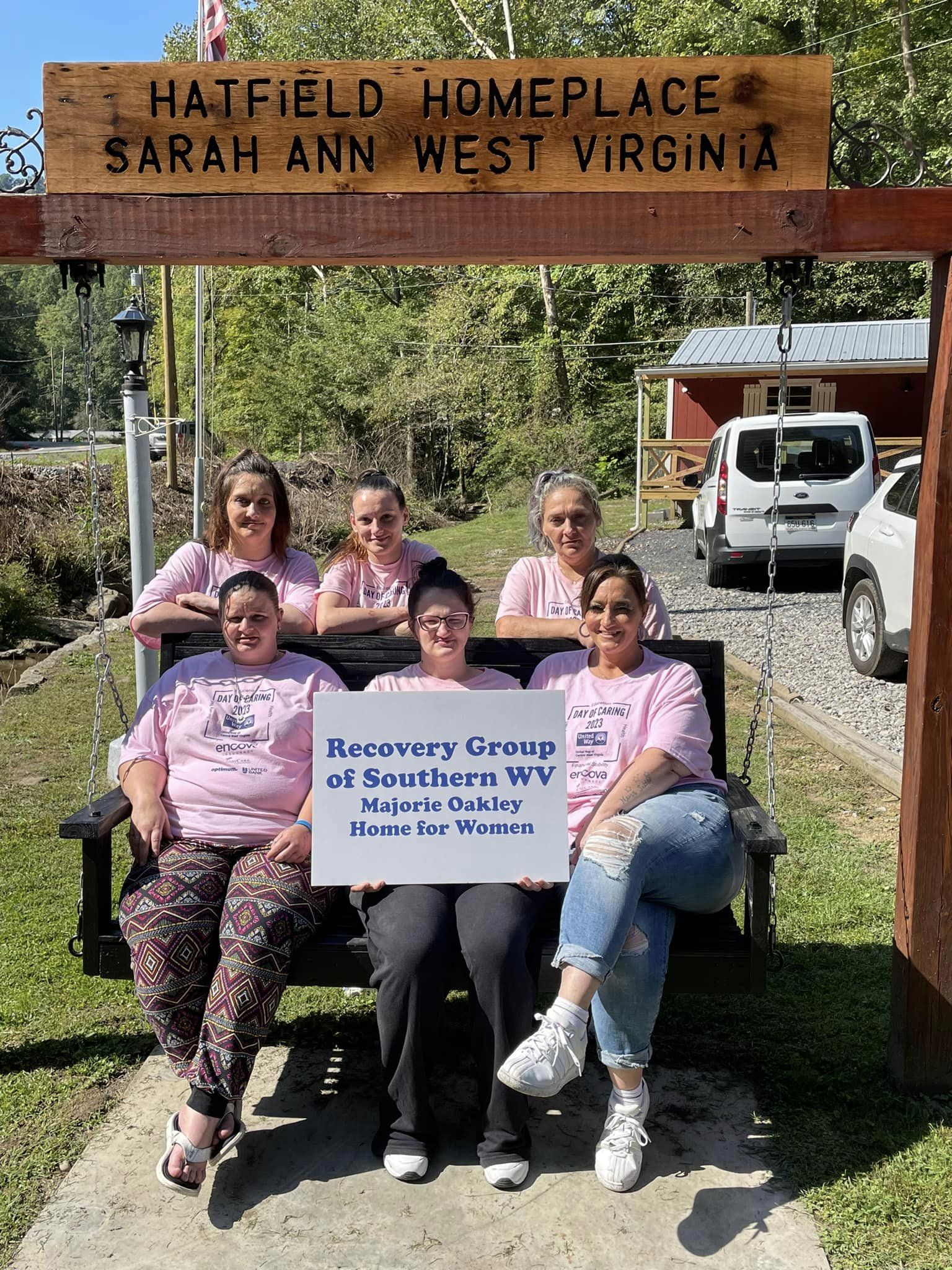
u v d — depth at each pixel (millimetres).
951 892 2896
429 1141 2668
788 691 7285
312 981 2727
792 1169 2668
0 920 4121
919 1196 2562
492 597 11828
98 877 2805
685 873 2686
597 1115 2934
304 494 22125
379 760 2803
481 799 2805
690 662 3291
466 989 2738
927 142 22766
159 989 2639
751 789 5512
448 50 31203
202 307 11414
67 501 15242
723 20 26750
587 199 2840
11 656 11742
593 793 2967
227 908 2695
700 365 18875
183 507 17984
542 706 2822
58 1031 3307
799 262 2953
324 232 2850
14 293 74062
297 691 3072
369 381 30984
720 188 2852
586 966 2488
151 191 2848
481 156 2836
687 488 14727
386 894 2768
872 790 5480
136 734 3059
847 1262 2369
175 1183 2457
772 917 2773
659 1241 2432
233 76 2803
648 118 2826
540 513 3764
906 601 7000
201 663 3154
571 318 31031
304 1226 2479
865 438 11516
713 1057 3162
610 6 29422
